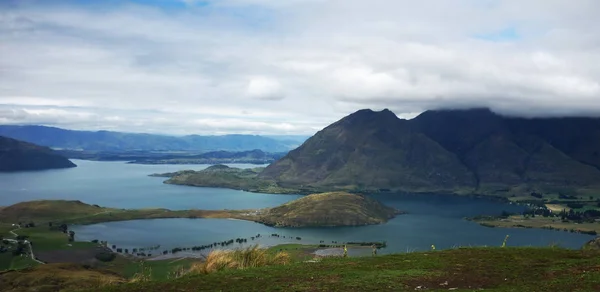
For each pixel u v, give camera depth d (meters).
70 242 189.00
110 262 153.62
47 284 51.34
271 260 27.19
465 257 26.48
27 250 170.75
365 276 22.20
